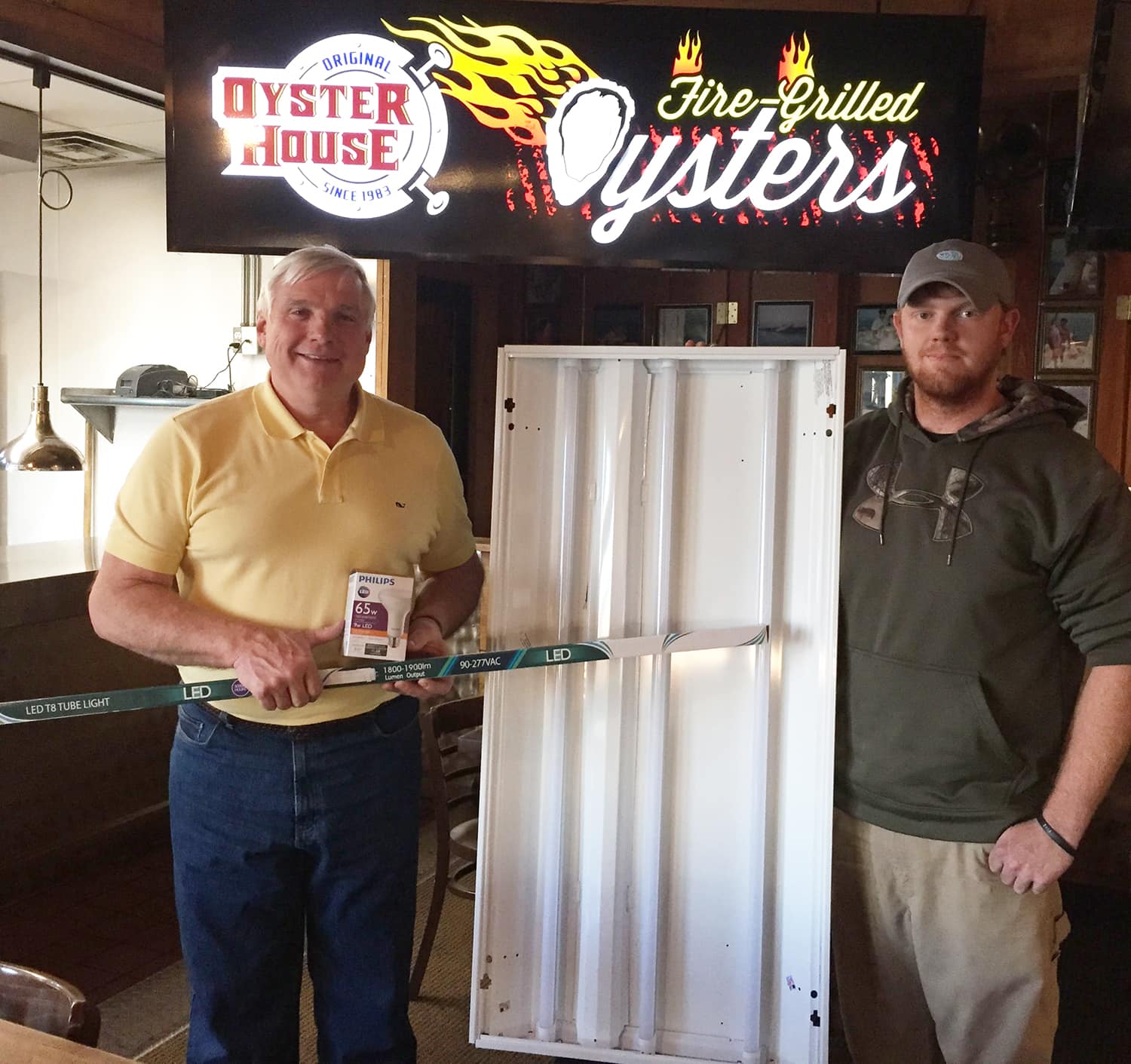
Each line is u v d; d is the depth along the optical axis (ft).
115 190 14.80
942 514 5.28
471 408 14.70
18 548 11.44
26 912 9.46
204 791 5.21
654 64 8.42
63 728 10.00
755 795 5.56
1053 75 9.64
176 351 14.55
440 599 5.86
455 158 8.57
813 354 5.42
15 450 11.99
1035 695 5.27
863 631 5.49
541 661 5.30
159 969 8.57
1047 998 5.29
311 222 8.66
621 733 5.65
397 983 5.58
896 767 5.37
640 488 5.64
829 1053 7.46
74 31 9.72
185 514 5.12
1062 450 5.19
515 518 5.68
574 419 5.66
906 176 8.38
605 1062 5.97
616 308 14.01
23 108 12.56
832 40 8.30
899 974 5.66
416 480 5.53
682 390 5.63
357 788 5.29
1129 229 9.23
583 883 5.77
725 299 13.33
